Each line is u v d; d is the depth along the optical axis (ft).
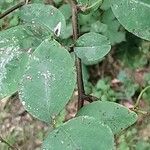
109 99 3.34
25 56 0.81
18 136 3.36
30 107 0.75
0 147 3.10
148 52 3.40
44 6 0.92
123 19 0.89
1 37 0.83
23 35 0.84
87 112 0.82
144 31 0.88
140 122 3.22
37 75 0.75
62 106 0.76
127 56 3.43
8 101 3.40
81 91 0.87
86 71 3.41
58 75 0.75
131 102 3.37
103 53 0.90
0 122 3.43
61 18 0.91
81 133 0.70
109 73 3.51
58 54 0.75
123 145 3.15
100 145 0.68
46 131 3.34
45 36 0.87
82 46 0.91
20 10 0.94
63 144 0.70
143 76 3.43
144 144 3.14
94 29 3.11
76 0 0.93
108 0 0.93
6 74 0.79
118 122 0.81
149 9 0.88
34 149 3.30
